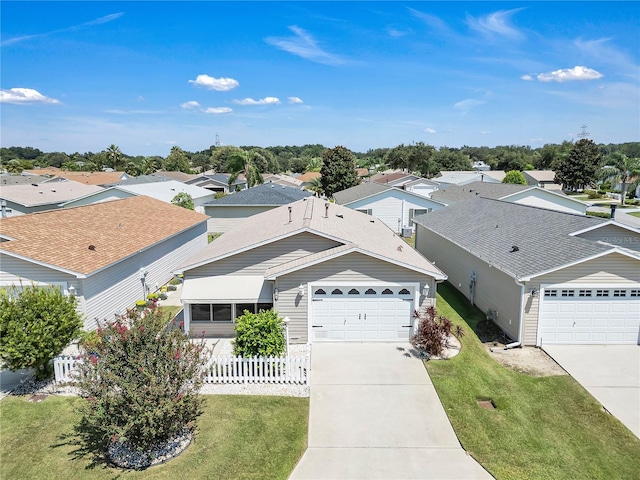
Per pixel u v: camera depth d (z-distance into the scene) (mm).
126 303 22500
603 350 17344
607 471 10680
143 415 9945
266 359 15000
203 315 19000
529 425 12531
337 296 17984
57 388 14547
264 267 19344
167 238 27703
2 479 10219
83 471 10539
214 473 10500
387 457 11180
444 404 13617
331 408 13438
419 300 17875
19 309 13844
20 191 45719
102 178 82688
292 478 10414
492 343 18234
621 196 79812
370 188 52656
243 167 76688
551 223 21250
